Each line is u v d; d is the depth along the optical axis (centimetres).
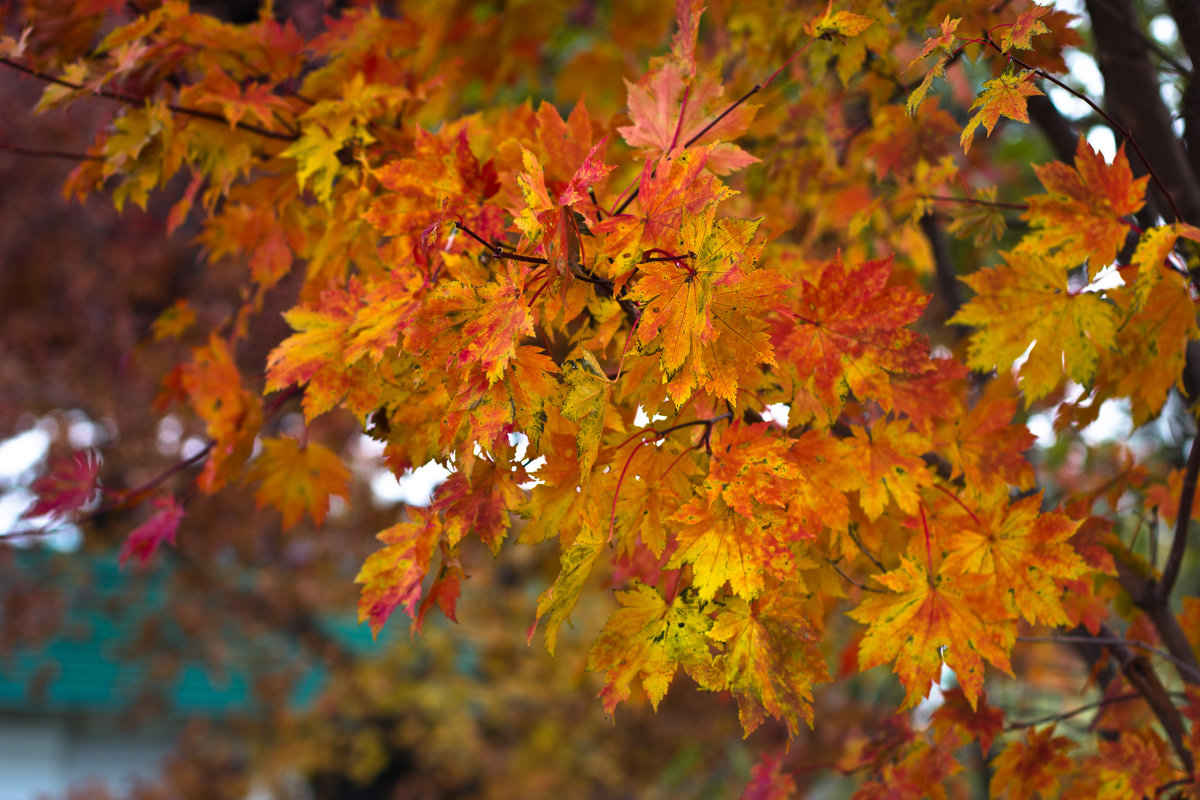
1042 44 143
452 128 146
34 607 549
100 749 671
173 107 149
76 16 154
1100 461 197
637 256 127
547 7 224
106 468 548
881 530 137
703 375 124
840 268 133
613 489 130
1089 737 166
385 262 138
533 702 592
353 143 148
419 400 135
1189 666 146
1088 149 136
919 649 133
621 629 128
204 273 544
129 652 561
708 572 126
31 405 528
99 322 548
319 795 684
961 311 140
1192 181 157
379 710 604
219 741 620
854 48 154
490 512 131
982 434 139
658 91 138
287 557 578
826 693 384
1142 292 134
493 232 134
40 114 151
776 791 155
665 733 506
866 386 132
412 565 136
